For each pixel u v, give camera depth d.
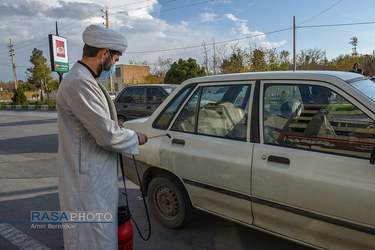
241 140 2.46
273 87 2.38
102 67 1.75
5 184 4.94
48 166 6.07
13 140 9.62
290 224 2.19
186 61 29.33
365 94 2.00
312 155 2.07
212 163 2.56
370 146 1.88
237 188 2.42
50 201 4.17
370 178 1.81
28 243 3.03
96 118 1.59
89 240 1.68
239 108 2.53
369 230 1.81
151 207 3.31
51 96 57.56
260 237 3.01
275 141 2.28
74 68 1.70
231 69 20.20
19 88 36.47
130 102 9.43
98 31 1.69
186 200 2.95
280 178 2.16
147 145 3.13
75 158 1.66
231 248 2.82
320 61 30.19
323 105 2.13
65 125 1.68
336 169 1.94
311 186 2.01
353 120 1.97
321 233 2.05
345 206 1.88
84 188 1.65
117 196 1.81
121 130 1.72
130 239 1.97
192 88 2.93
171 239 3.01
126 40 1.81
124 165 3.50
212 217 3.47
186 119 2.91
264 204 2.29
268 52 20.95
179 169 2.84
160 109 3.18
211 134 2.68
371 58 29.02
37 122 15.70
